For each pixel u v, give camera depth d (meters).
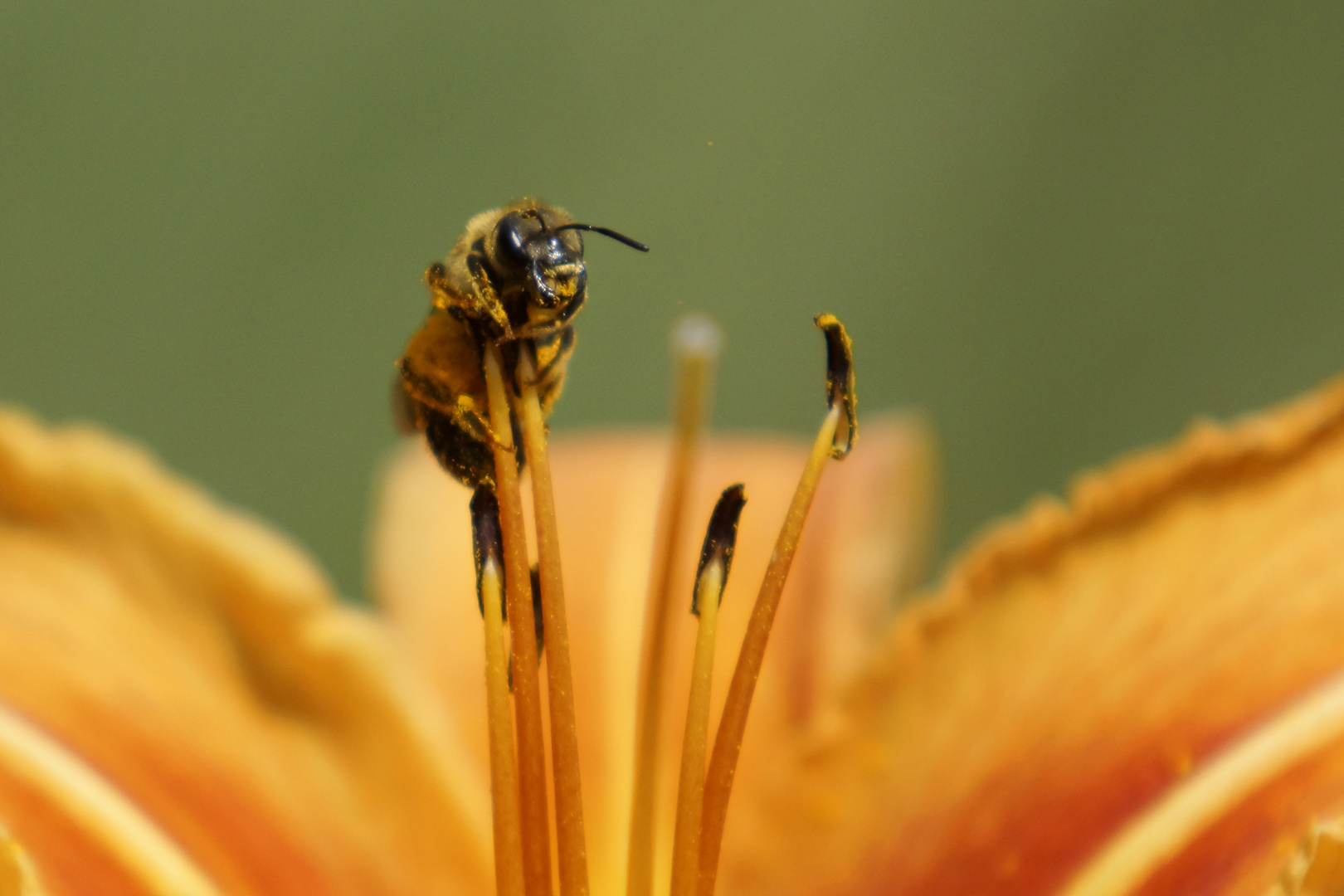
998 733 0.22
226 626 0.22
